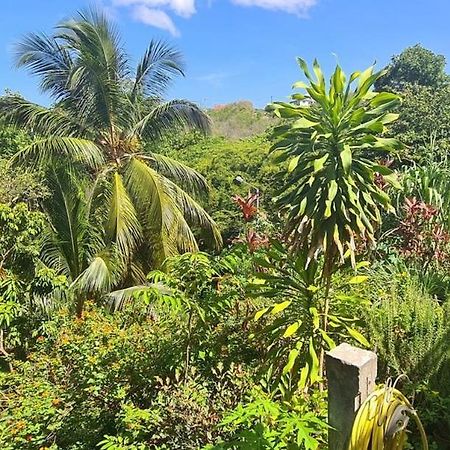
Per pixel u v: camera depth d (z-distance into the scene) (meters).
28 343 6.70
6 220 6.85
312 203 3.25
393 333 3.72
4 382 4.82
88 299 7.79
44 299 7.05
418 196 7.16
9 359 6.24
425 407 3.38
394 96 3.19
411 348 3.60
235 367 3.56
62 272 9.05
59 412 3.80
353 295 3.95
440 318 3.76
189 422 2.89
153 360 4.00
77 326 5.54
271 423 2.19
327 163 3.25
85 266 9.29
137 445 2.96
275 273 4.05
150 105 10.33
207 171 14.95
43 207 8.80
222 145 17.14
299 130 3.32
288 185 3.42
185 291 3.87
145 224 8.65
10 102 9.31
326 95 3.19
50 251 8.89
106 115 9.36
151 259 8.74
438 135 12.49
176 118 10.02
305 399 2.79
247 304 4.29
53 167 8.88
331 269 3.47
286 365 3.33
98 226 9.20
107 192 9.02
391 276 4.95
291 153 3.38
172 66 10.09
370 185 3.31
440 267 5.82
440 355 3.53
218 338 4.13
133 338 4.40
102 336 4.69
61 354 4.82
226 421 2.12
